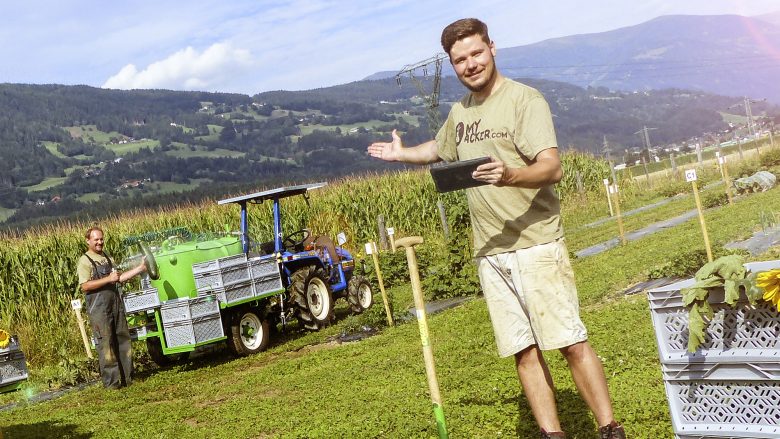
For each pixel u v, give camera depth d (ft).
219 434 27.25
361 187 103.35
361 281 59.57
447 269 61.52
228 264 46.34
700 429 14.84
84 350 57.77
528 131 16.08
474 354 33.40
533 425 20.90
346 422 25.38
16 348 24.62
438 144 18.25
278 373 38.88
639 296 41.93
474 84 16.71
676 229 72.02
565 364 27.43
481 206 16.85
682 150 488.85
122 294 44.73
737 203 88.89
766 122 408.87
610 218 111.75
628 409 20.79
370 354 39.01
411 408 25.31
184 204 92.99
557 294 16.35
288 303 51.24
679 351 15.07
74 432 31.91
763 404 14.15
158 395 38.29
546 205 16.44
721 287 14.30
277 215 52.70
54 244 69.10
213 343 45.19
